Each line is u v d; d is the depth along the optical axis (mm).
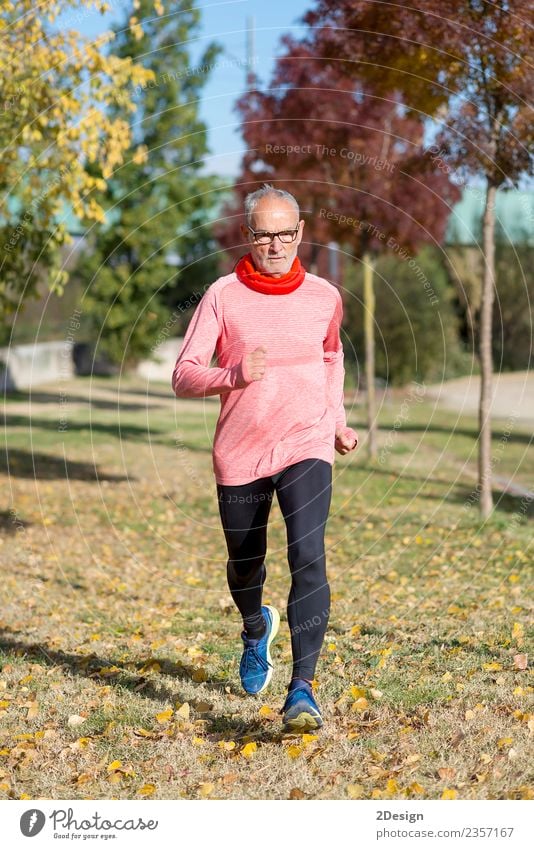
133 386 26156
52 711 3777
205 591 6180
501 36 6758
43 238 8102
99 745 3432
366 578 6309
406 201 11453
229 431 3260
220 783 3090
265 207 3137
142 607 5688
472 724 3408
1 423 17375
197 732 3518
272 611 3736
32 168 7422
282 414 3215
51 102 7082
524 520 8375
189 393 3105
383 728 3455
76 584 6328
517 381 22828
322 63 10148
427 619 5070
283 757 3234
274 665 4277
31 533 8117
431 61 7215
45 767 3270
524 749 3188
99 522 8859
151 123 20453
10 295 11117
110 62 7043
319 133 10680
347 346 21969
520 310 23078
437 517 8516
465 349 24828
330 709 3652
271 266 3184
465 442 15414
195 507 9828
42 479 11492
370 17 7199
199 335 3180
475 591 5707
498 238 23031
